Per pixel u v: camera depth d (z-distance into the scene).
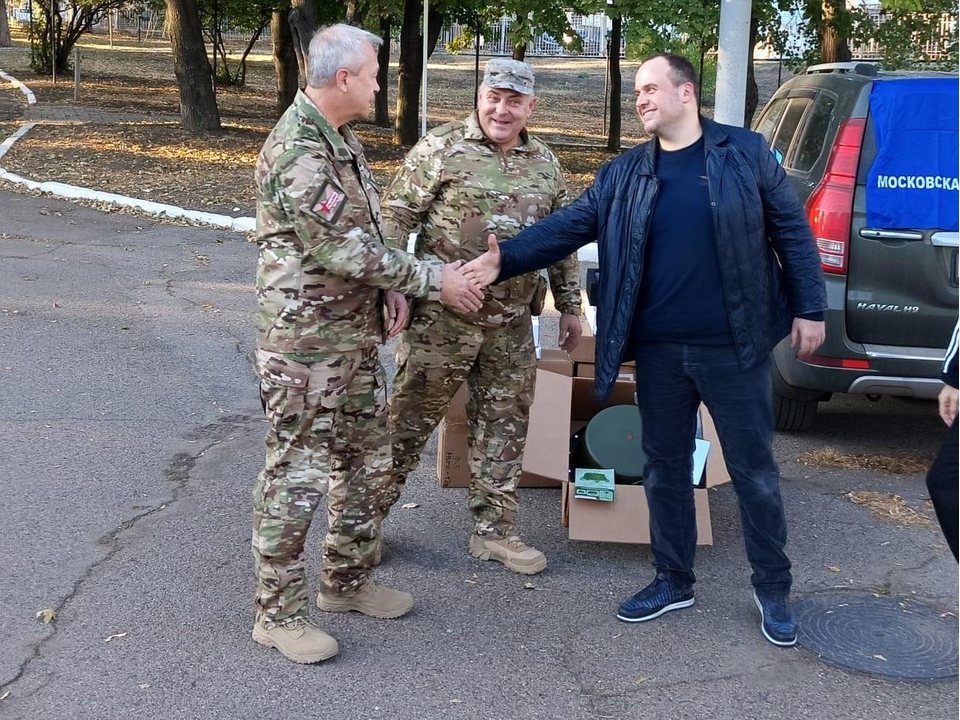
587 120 28.56
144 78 31.84
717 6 11.86
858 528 4.55
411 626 3.66
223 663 3.38
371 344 3.39
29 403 5.85
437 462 5.12
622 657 3.49
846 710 3.20
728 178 3.35
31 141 16.83
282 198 3.11
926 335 5.03
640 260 3.46
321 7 22.94
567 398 4.41
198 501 4.67
